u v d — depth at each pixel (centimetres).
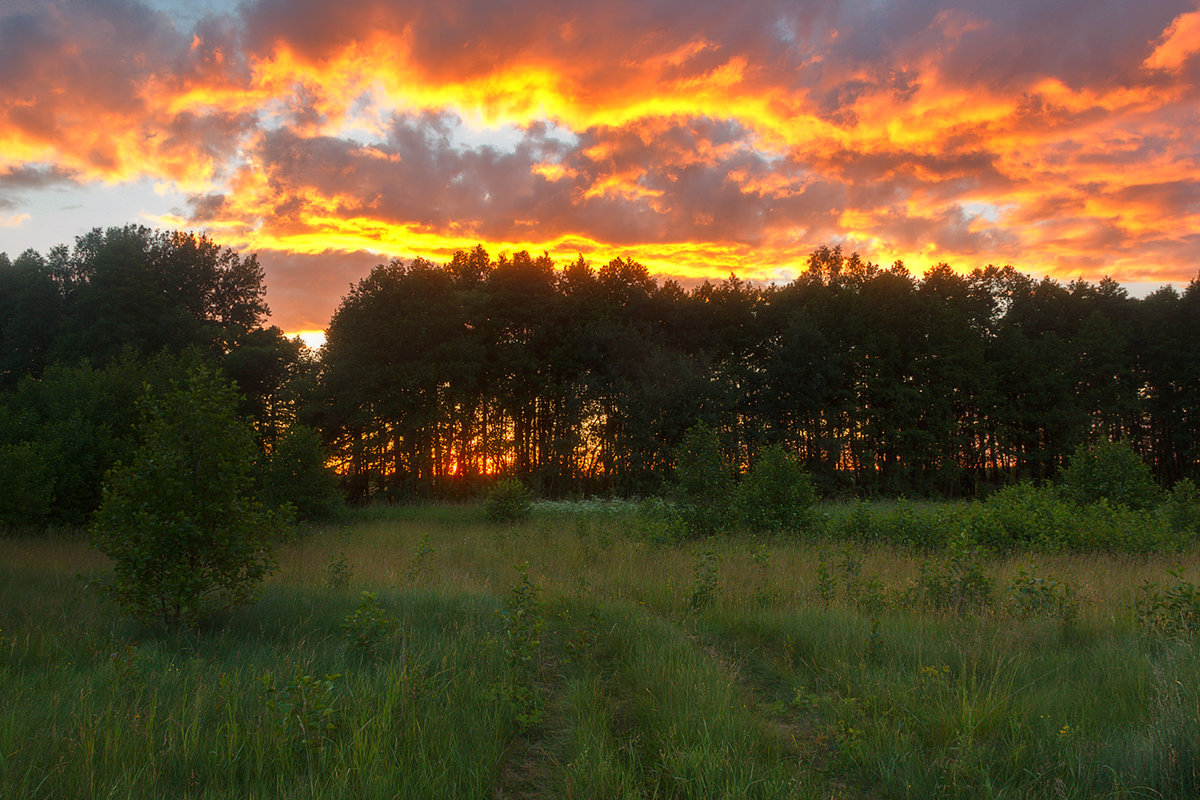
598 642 683
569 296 3831
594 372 3669
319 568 1119
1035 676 543
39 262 3416
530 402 3841
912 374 3928
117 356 2805
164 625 706
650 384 3378
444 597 845
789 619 726
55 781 361
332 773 379
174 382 754
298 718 416
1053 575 932
